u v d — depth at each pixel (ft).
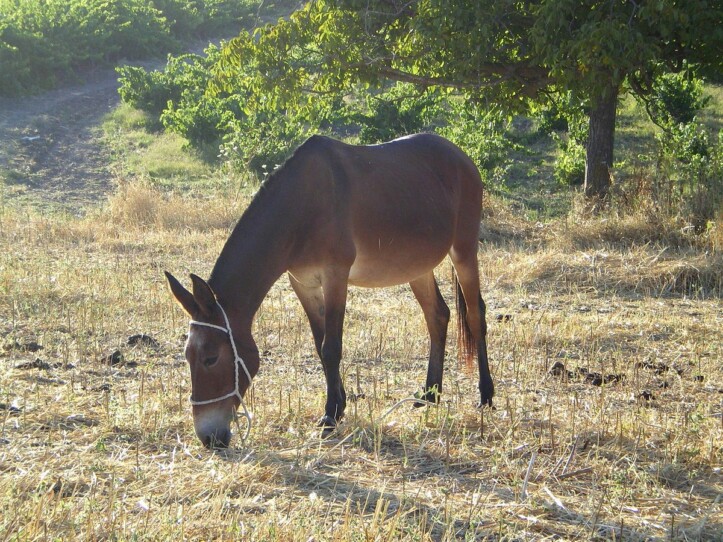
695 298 31.81
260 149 63.72
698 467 15.20
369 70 46.14
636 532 12.47
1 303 27.35
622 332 25.82
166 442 15.94
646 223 40.24
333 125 81.71
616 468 14.79
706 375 21.44
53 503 12.40
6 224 44.04
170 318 26.35
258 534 11.57
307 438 16.43
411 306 29.25
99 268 33.19
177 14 145.79
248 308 16.17
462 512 12.99
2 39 99.81
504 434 16.76
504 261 36.83
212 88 50.34
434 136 21.22
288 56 49.01
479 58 41.81
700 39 40.96
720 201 40.40
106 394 17.89
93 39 116.47
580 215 43.32
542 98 47.65
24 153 72.59
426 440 16.38
